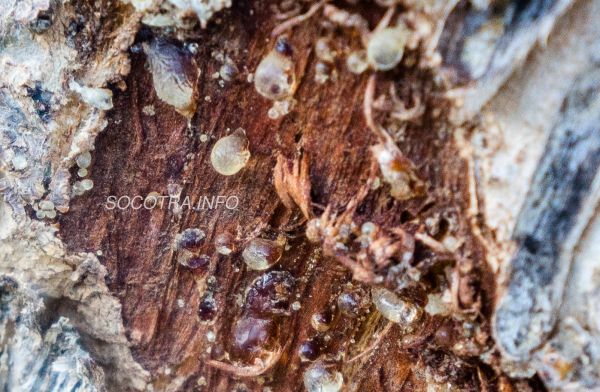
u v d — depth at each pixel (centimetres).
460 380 20
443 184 20
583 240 20
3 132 21
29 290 21
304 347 21
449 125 19
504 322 19
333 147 20
